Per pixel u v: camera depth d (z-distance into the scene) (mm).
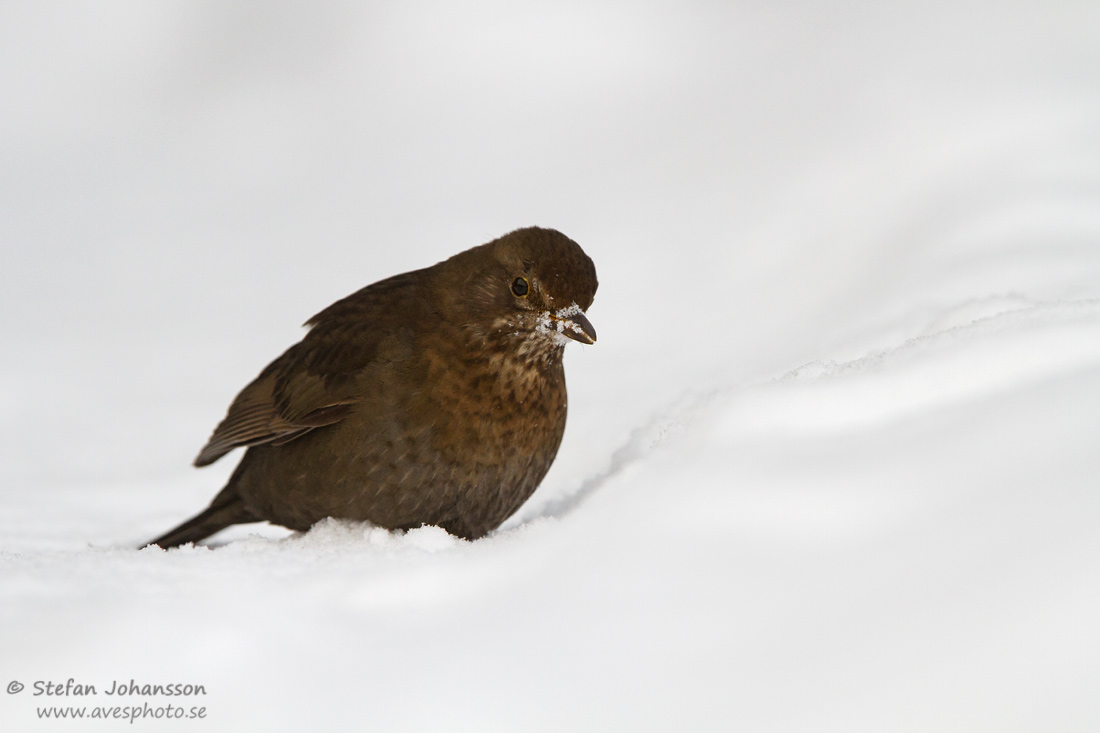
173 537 10586
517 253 9320
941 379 6465
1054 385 5961
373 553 7211
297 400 9680
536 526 7332
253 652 5406
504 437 9375
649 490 6125
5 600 5926
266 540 8734
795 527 5441
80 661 5344
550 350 9422
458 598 5848
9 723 5020
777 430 6398
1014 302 9781
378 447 9352
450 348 9328
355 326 9672
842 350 11203
